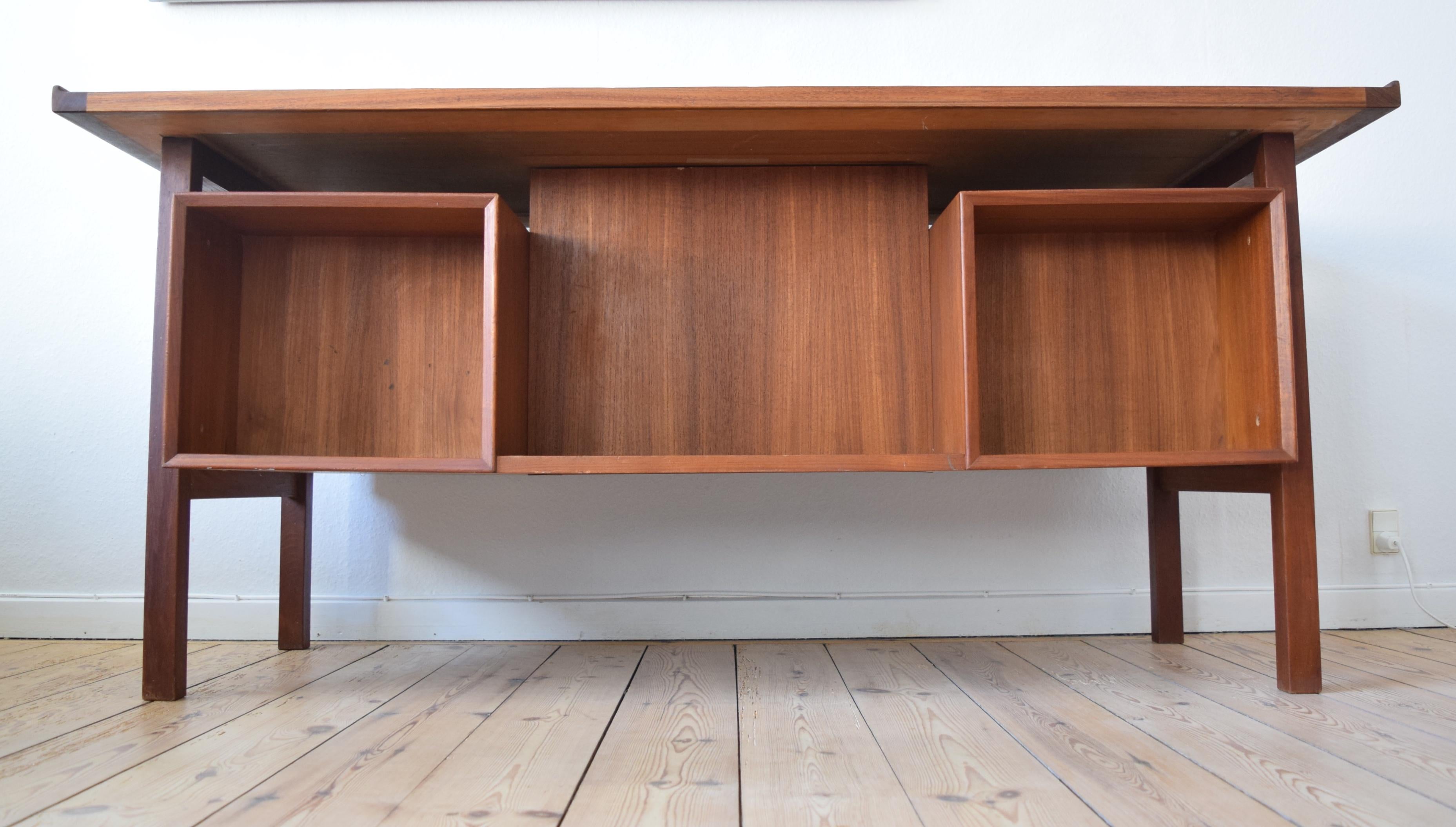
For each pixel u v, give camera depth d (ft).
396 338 4.19
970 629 5.42
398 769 2.92
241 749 3.15
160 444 3.84
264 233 4.19
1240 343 4.07
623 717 3.59
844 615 5.41
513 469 3.68
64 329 5.41
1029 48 5.57
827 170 4.33
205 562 5.38
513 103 3.67
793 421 4.22
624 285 4.27
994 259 4.21
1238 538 5.54
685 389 4.23
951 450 3.93
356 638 5.34
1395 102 3.70
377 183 4.65
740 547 5.44
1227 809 2.53
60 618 5.32
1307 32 5.61
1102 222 4.09
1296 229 3.92
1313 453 5.57
